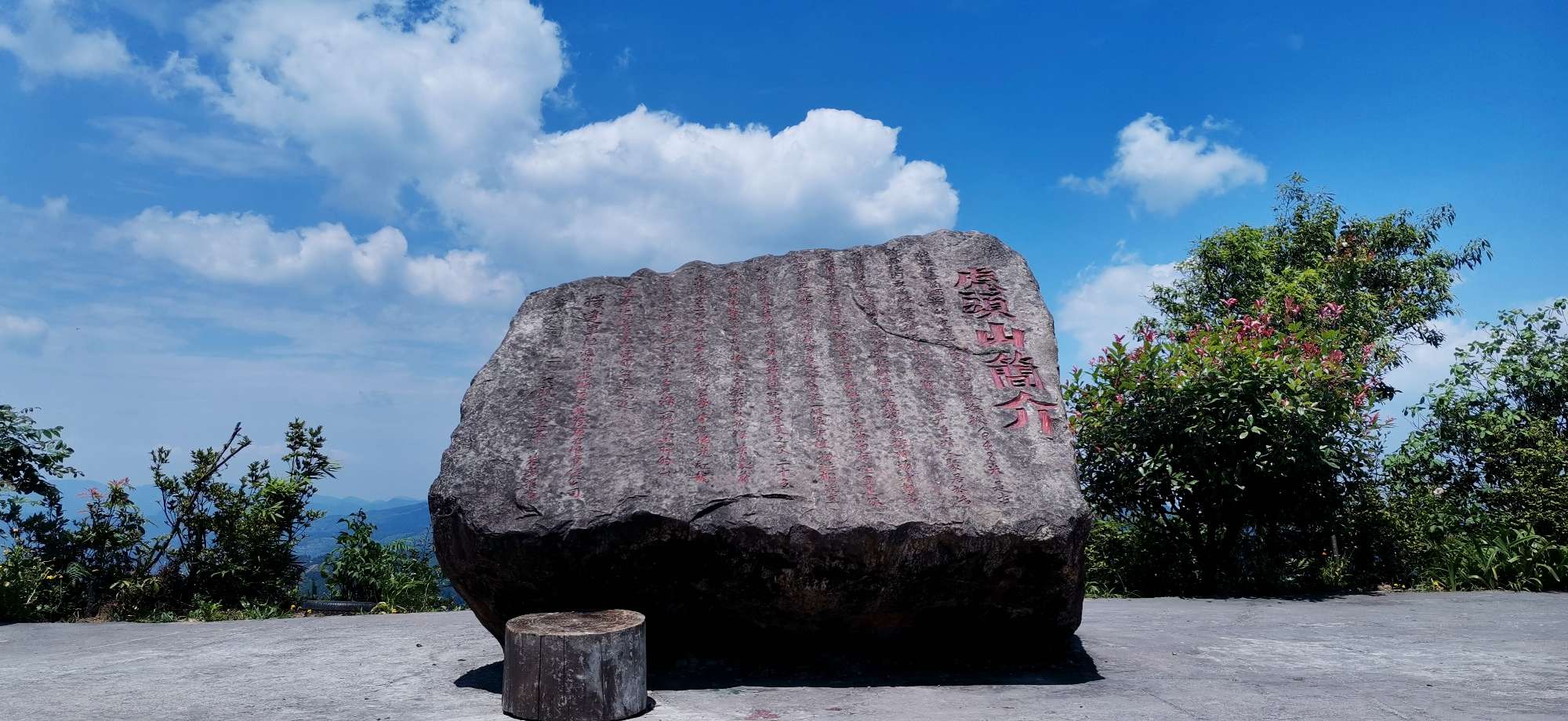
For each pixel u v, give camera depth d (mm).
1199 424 7023
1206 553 7594
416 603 7891
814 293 5105
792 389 4570
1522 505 7879
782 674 4250
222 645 5312
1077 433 7500
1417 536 7844
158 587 7617
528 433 4320
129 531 7855
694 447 4258
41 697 3979
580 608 4129
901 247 5383
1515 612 6090
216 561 7855
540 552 3967
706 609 4172
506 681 3658
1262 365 6895
